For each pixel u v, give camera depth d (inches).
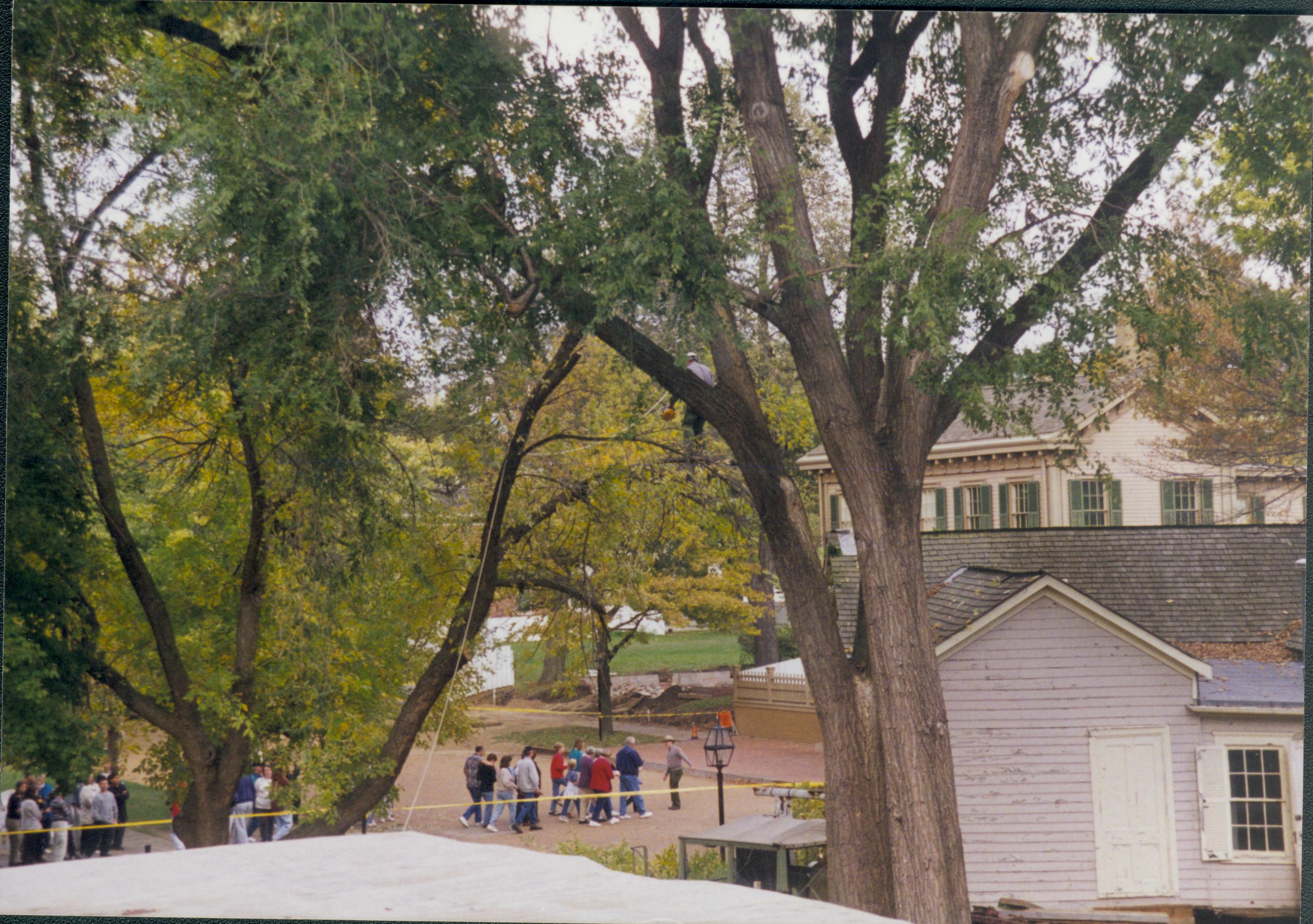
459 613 384.5
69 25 324.5
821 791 360.5
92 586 390.6
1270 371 369.4
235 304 329.7
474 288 343.6
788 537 354.0
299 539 365.4
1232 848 360.2
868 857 333.4
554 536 394.0
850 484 340.2
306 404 346.9
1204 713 366.6
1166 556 383.2
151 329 325.1
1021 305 342.3
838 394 340.8
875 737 339.9
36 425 350.0
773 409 369.1
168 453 393.4
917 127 367.9
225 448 383.6
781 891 345.4
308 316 326.0
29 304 336.2
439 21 328.5
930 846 323.6
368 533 363.3
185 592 395.2
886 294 344.2
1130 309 347.3
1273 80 340.2
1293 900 356.2
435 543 386.9
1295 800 360.8
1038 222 357.4
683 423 378.9
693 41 360.2
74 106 333.4
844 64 369.7
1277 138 342.6
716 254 335.6
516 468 385.7
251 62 323.0
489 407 372.5
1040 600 374.0
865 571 339.3
